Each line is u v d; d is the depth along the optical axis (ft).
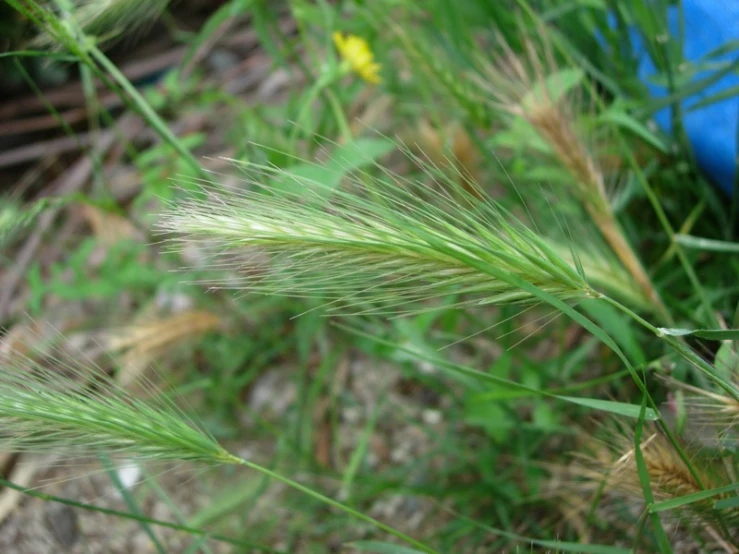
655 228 1.03
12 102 1.65
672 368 0.75
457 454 0.95
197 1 1.74
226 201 0.54
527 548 0.88
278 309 1.16
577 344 1.02
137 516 0.72
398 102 1.20
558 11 1.00
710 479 0.63
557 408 0.93
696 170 0.94
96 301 1.32
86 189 1.49
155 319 1.11
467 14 1.12
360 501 1.01
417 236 0.52
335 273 0.54
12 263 1.40
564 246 0.82
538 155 0.99
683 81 0.91
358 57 0.97
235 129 1.29
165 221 0.52
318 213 0.53
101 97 1.64
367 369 1.14
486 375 0.68
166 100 1.36
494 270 0.51
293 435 1.07
